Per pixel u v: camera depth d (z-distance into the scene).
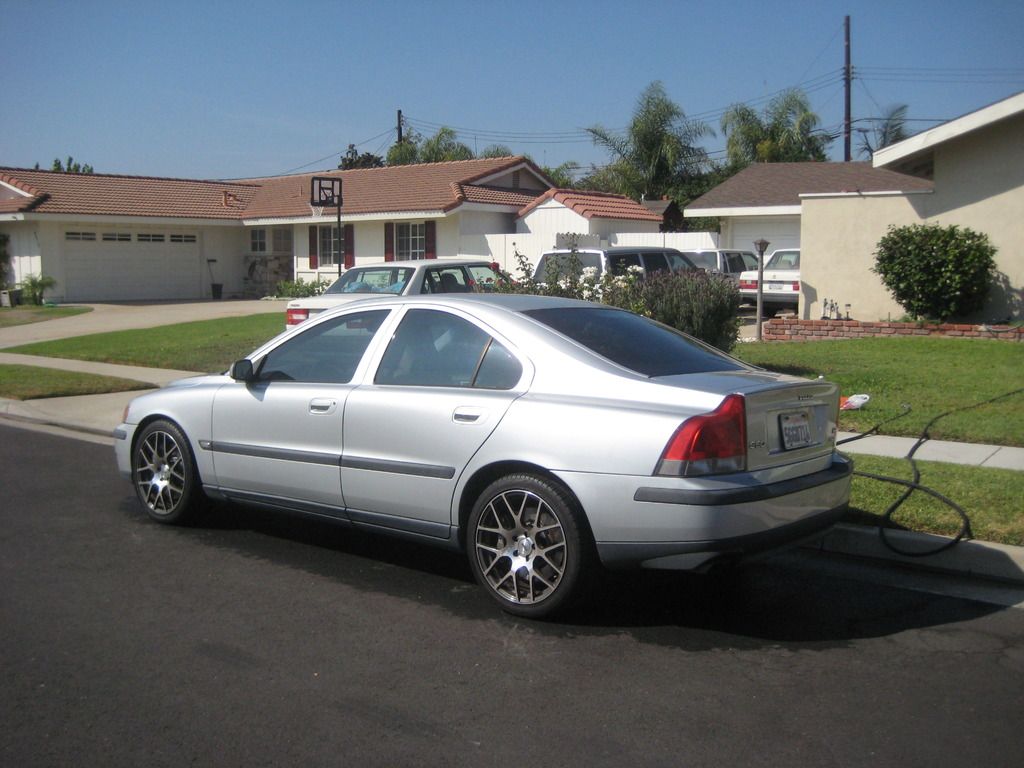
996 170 15.45
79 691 4.41
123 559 6.44
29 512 7.62
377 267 14.80
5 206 29.62
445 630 5.21
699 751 3.90
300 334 6.55
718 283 12.08
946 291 15.40
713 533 4.81
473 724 4.12
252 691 4.43
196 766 3.76
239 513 7.64
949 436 9.09
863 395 10.34
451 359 5.80
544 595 5.24
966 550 6.18
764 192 28.16
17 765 3.76
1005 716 4.23
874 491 7.17
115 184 32.47
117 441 7.47
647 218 28.78
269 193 34.28
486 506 5.41
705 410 4.92
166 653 4.86
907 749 3.93
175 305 29.56
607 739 4.00
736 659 4.85
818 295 17.25
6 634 5.09
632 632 5.21
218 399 6.74
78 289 30.20
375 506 5.90
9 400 12.94
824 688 4.51
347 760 3.81
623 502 4.93
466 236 27.92
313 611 5.49
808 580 6.12
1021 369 12.04
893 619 5.43
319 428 6.11
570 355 5.44
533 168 31.02
